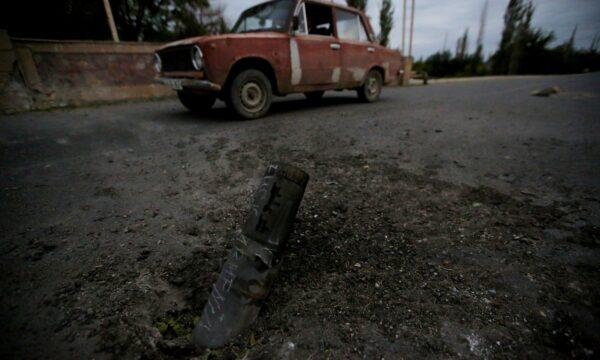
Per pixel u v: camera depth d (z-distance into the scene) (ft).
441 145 10.30
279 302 4.06
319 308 3.97
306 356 3.33
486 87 33.01
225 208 6.48
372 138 11.05
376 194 7.07
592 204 6.45
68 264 4.76
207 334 3.58
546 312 3.89
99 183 7.56
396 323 3.75
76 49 17.22
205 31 48.60
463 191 7.19
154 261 4.87
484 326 3.70
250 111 13.32
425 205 6.59
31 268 4.66
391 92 27.91
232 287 3.69
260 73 13.06
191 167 8.54
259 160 9.00
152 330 3.71
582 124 12.44
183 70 12.51
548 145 10.04
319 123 13.08
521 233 5.56
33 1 29.19
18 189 7.14
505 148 9.92
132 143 10.44
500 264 4.77
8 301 4.04
